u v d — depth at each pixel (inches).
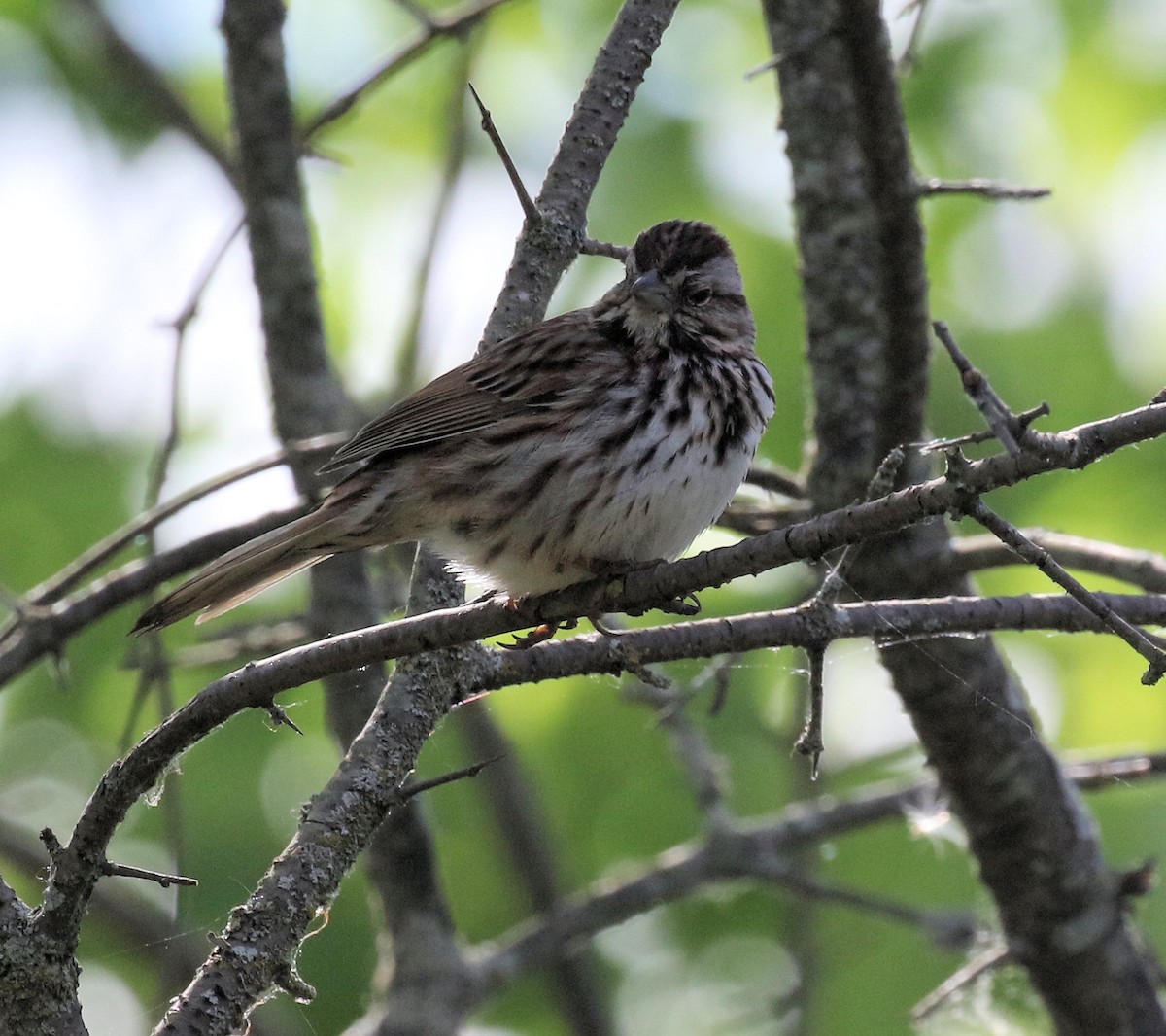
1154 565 391.5
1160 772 435.5
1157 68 540.7
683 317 373.7
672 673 562.9
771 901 566.3
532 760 560.4
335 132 588.4
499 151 346.6
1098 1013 430.3
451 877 590.2
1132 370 538.6
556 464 356.8
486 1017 587.8
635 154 552.4
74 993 263.3
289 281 461.7
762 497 475.2
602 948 575.8
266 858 532.1
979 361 538.6
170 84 601.0
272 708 267.3
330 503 361.4
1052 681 543.5
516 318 355.6
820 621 304.5
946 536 414.6
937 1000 433.1
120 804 260.8
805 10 435.2
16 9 583.8
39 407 557.3
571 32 588.7
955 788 428.5
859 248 425.7
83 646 546.0
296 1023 532.1
